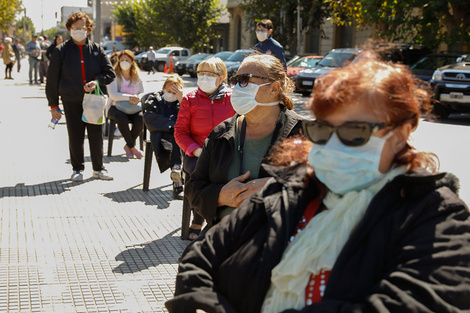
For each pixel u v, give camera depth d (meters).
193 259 1.88
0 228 5.45
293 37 31.39
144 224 5.77
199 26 49.00
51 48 16.42
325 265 1.61
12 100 17.28
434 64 17.97
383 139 1.59
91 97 7.21
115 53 10.55
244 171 2.92
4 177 7.55
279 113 2.99
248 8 32.50
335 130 1.60
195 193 2.90
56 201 6.51
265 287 1.70
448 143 10.91
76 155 7.51
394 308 1.45
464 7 19.56
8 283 4.19
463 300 1.44
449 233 1.51
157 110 6.95
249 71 2.94
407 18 20.50
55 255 4.80
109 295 4.06
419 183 1.55
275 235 1.72
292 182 1.79
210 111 4.95
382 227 1.56
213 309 1.73
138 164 8.81
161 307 3.90
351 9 22.25
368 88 1.55
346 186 1.62
